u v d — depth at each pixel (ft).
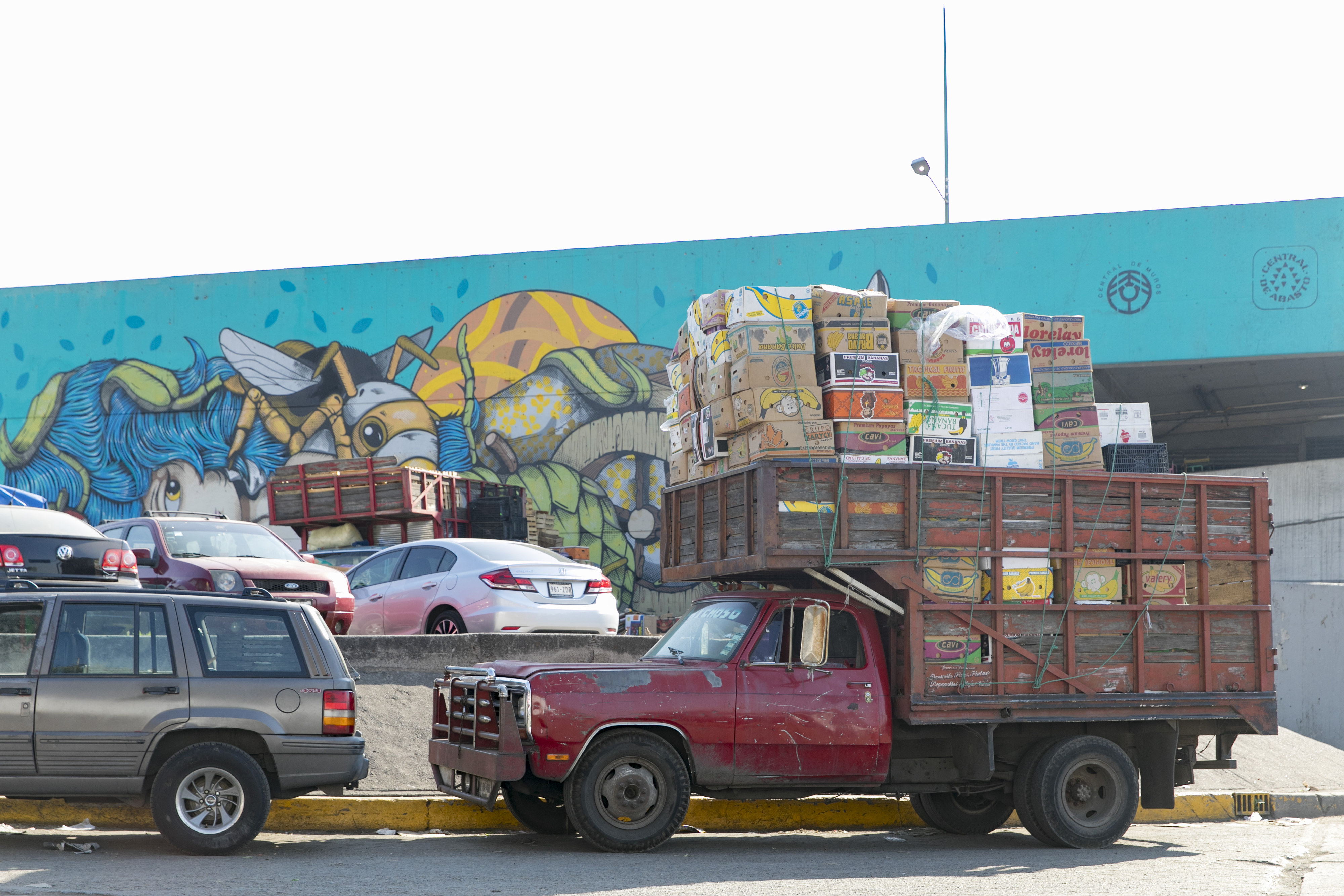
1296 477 76.33
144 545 47.24
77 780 26.12
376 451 100.78
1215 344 91.71
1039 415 31.48
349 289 102.22
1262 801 39.37
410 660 43.60
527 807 31.55
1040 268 93.97
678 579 33.68
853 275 95.91
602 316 99.09
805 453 29.40
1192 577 32.30
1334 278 90.68
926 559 30.12
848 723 29.43
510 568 47.83
